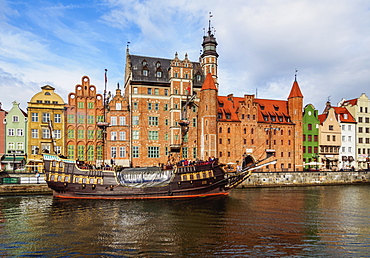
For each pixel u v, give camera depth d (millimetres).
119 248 23281
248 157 71875
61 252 22578
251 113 70125
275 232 27344
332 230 27969
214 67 74125
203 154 65500
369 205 39906
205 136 65125
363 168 81375
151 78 65625
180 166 46094
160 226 29328
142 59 68000
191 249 23000
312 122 76625
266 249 23062
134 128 63594
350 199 44969
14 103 59875
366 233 27078
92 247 23547
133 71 65125
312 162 71062
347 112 83125
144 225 29750
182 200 43781
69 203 41812
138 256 21719
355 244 24234
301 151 72875
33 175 53125
